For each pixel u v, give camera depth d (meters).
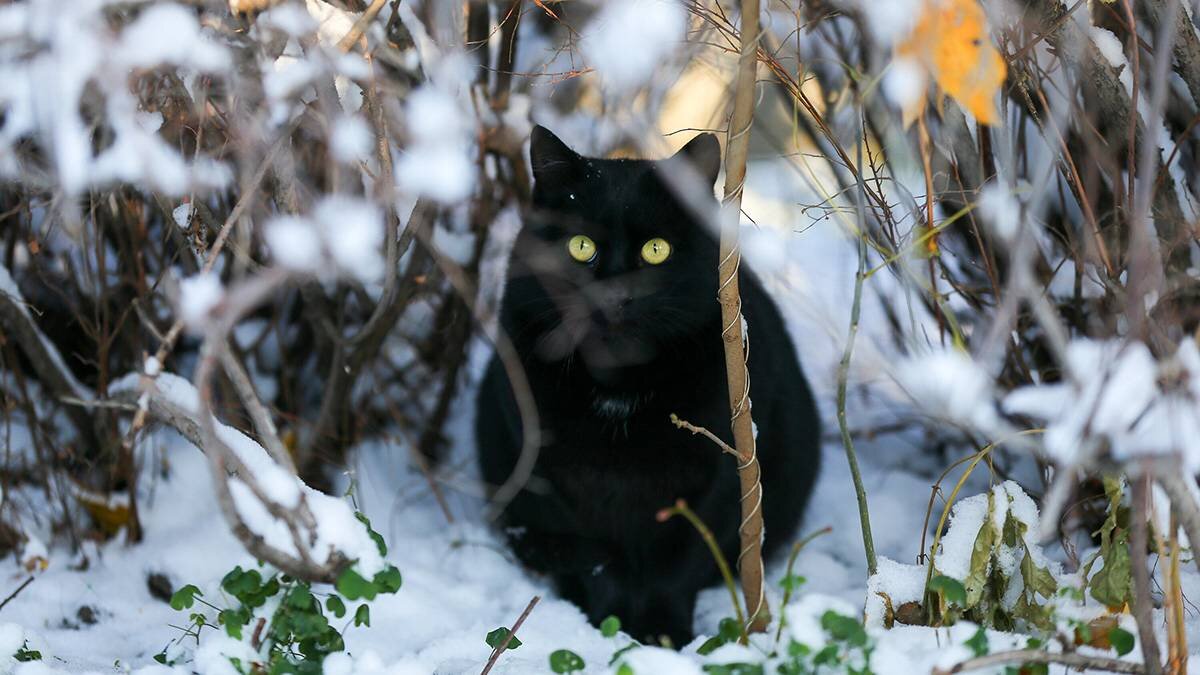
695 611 3.49
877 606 2.71
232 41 2.52
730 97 3.88
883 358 3.62
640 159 3.48
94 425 3.70
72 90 2.12
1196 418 1.98
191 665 2.76
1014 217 2.66
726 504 3.20
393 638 3.14
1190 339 2.15
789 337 3.67
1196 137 3.11
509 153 3.86
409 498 4.02
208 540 3.53
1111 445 2.21
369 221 2.12
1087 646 2.58
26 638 2.65
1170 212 2.96
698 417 3.08
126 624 3.24
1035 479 3.71
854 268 4.60
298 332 4.21
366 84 2.72
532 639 3.09
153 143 2.26
